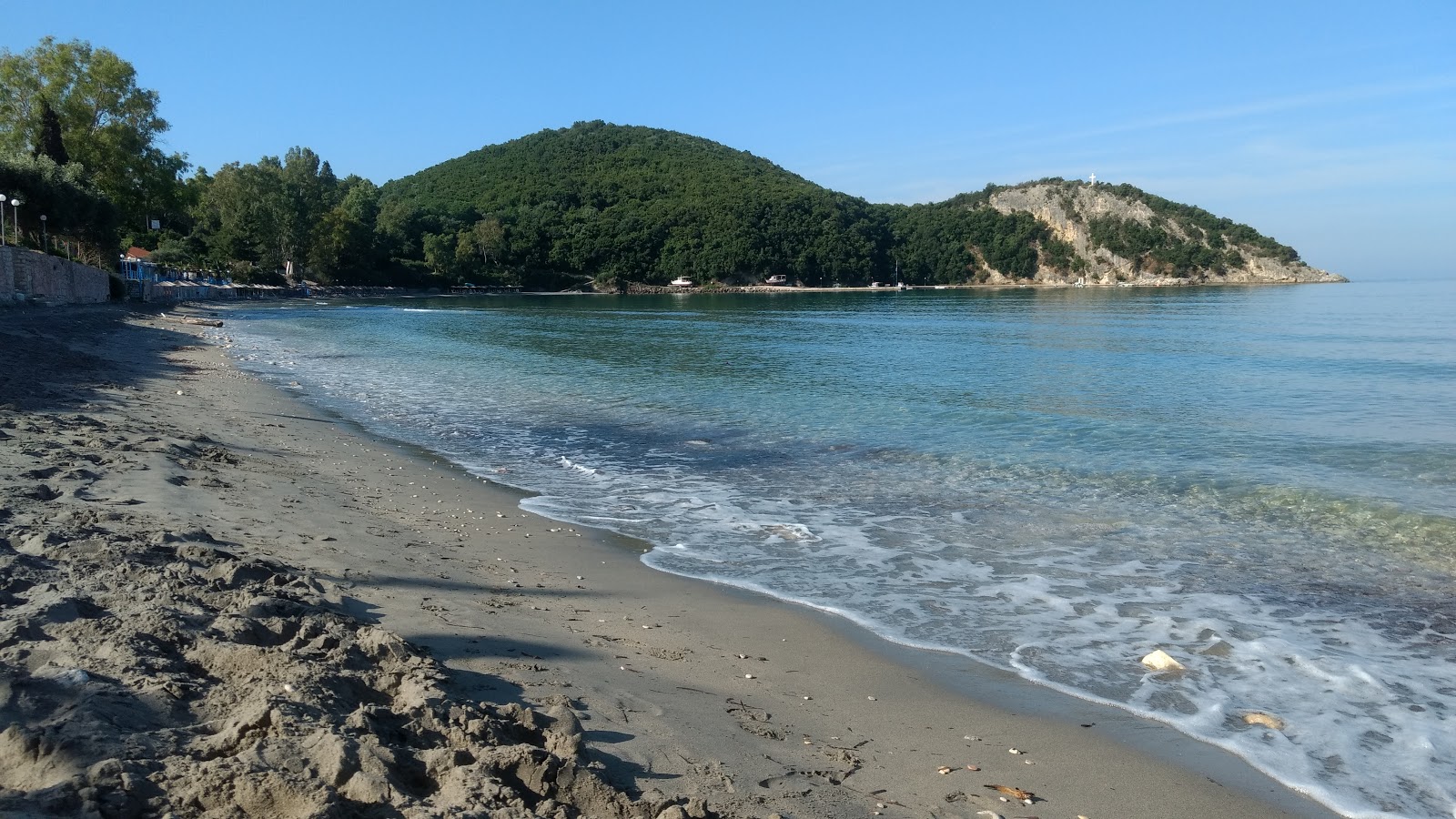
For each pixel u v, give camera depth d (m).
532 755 3.94
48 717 3.69
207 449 12.13
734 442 15.80
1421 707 5.61
